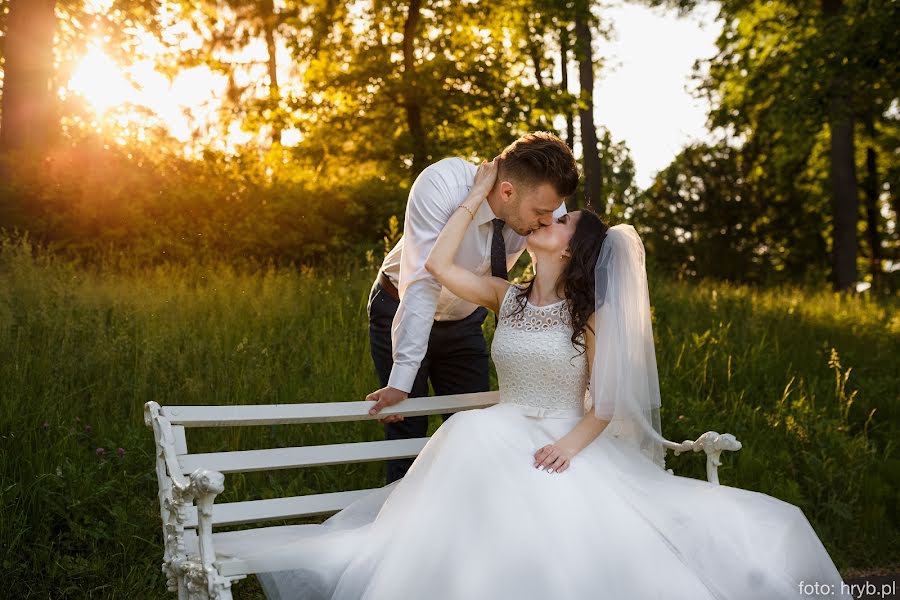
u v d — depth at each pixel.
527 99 17.23
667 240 20.42
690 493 3.07
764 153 20.44
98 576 3.77
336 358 5.79
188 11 15.49
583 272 3.15
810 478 5.15
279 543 3.02
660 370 6.38
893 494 5.05
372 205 12.21
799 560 2.92
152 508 4.13
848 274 17.17
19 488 3.93
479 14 17.64
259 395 5.17
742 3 17.73
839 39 13.20
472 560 2.65
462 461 2.92
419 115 16.89
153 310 6.19
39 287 6.19
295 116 16.75
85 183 10.09
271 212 10.93
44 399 4.58
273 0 16.31
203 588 2.67
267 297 6.80
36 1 11.62
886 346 8.29
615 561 2.68
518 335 3.21
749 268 19.69
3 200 10.00
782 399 6.05
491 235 3.58
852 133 17.25
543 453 2.97
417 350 3.54
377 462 4.79
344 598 2.72
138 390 4.93
